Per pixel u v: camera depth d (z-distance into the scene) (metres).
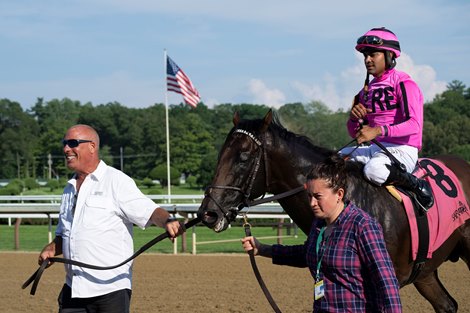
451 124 62.41
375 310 3.36
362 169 5.14
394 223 5.00
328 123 69.06
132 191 4.44
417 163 5.46
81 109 107.94
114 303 4.39
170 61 19.09
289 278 9.98
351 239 3.35
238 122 5.11
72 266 4.41
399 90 5.19
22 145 91.38
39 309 8.15
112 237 4.42
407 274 5.20
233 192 4.92
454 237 5.48
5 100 96.56
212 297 8.64
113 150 93.19
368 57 5.30
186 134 82.19
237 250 13.55
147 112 97.81
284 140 5.11
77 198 4.48
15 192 39.66
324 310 3.43
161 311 7.89
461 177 5.78
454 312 5.75
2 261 12.11
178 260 11.93
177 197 15.28
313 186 3.40
